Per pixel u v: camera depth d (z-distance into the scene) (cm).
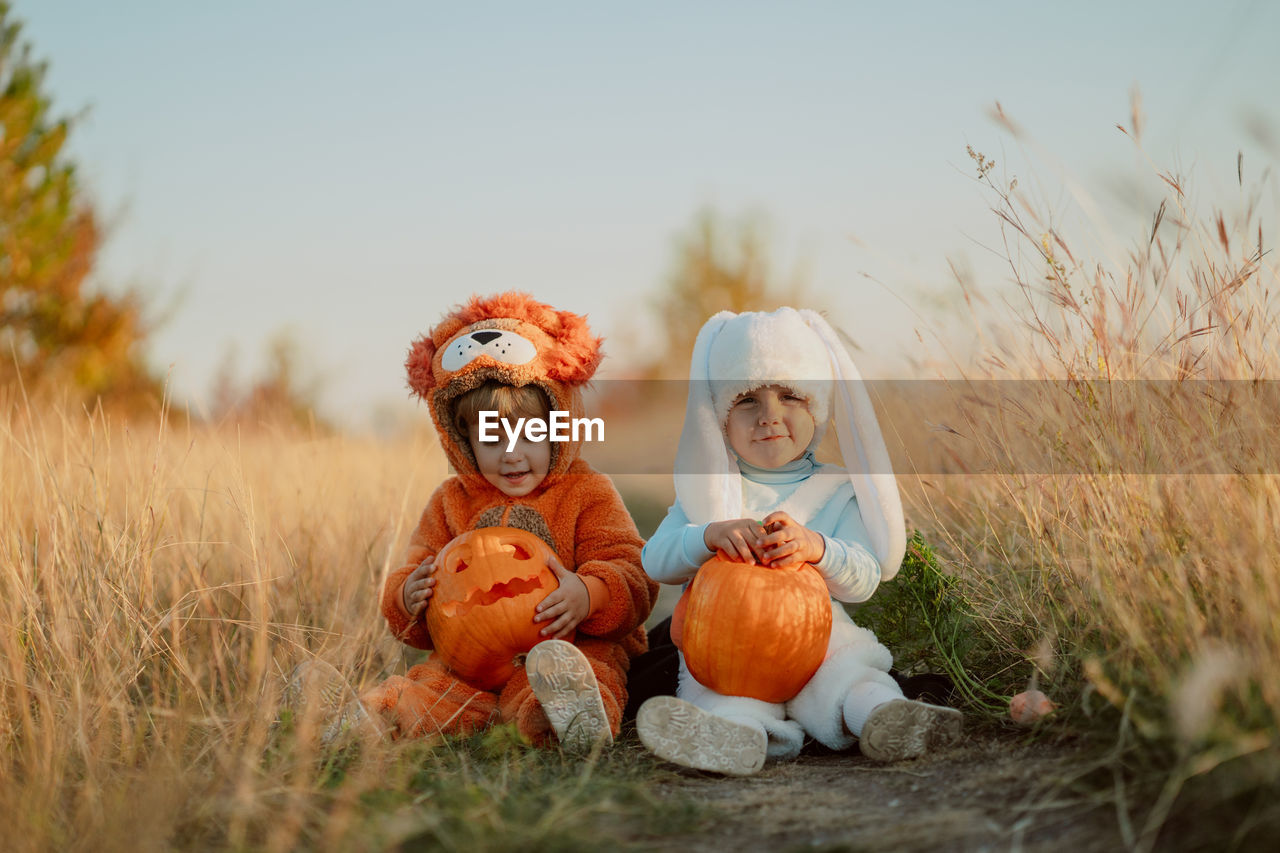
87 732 277
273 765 254
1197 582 259
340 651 356
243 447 438
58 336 1180
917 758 264
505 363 329
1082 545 306
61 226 1168
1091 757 229
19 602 321
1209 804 194
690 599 289
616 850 212
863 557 302
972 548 378
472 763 275
